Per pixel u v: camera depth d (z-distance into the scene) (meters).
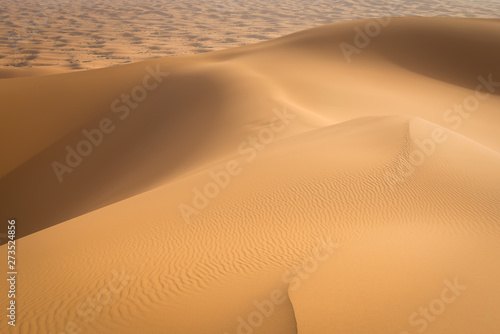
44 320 8.58
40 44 159.00
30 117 39.91
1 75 84.88
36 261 11.84
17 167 34.47
